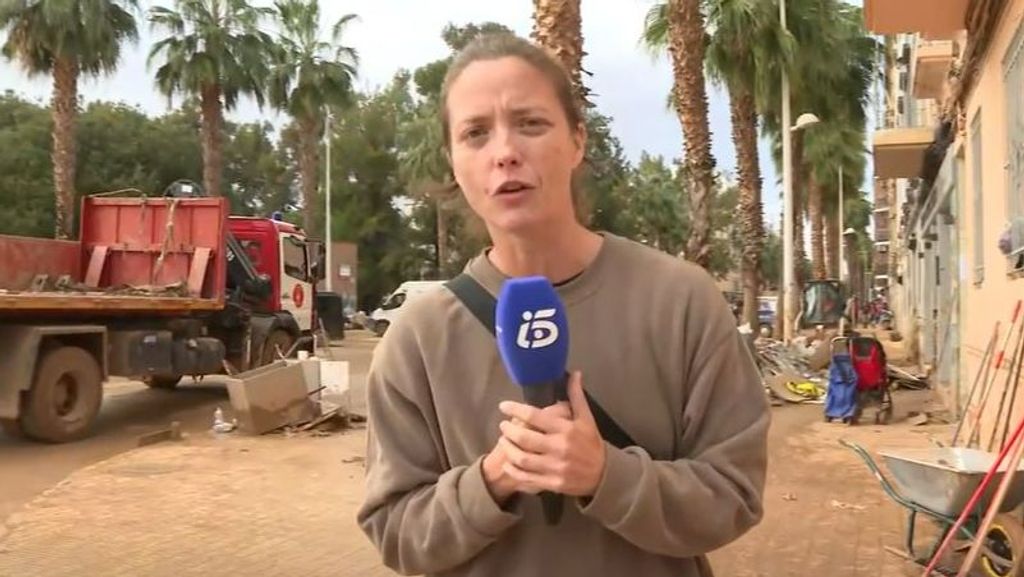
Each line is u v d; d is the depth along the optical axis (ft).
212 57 104.01
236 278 49.24
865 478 29.07
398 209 185.26
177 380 53.67
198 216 45.37
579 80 32.50
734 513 5.44
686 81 53.16
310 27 127.03
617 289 5.77
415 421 6.01
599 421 5.57
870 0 29.32
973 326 33.01
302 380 39.78
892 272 147.43
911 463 17.35
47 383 35.91
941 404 47.50
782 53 75.82
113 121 156.97
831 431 39.32
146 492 27.73
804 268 143.74
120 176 153.69
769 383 50.26
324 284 130.00
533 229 5.64
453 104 5.84
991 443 23.41
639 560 5.58
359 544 22.17
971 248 33.73
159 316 42.88
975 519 16.74
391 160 180.96
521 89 5.65
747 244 82.17
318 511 25.41
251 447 35.58
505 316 5.04
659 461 5.47
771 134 104.32
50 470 31.73
